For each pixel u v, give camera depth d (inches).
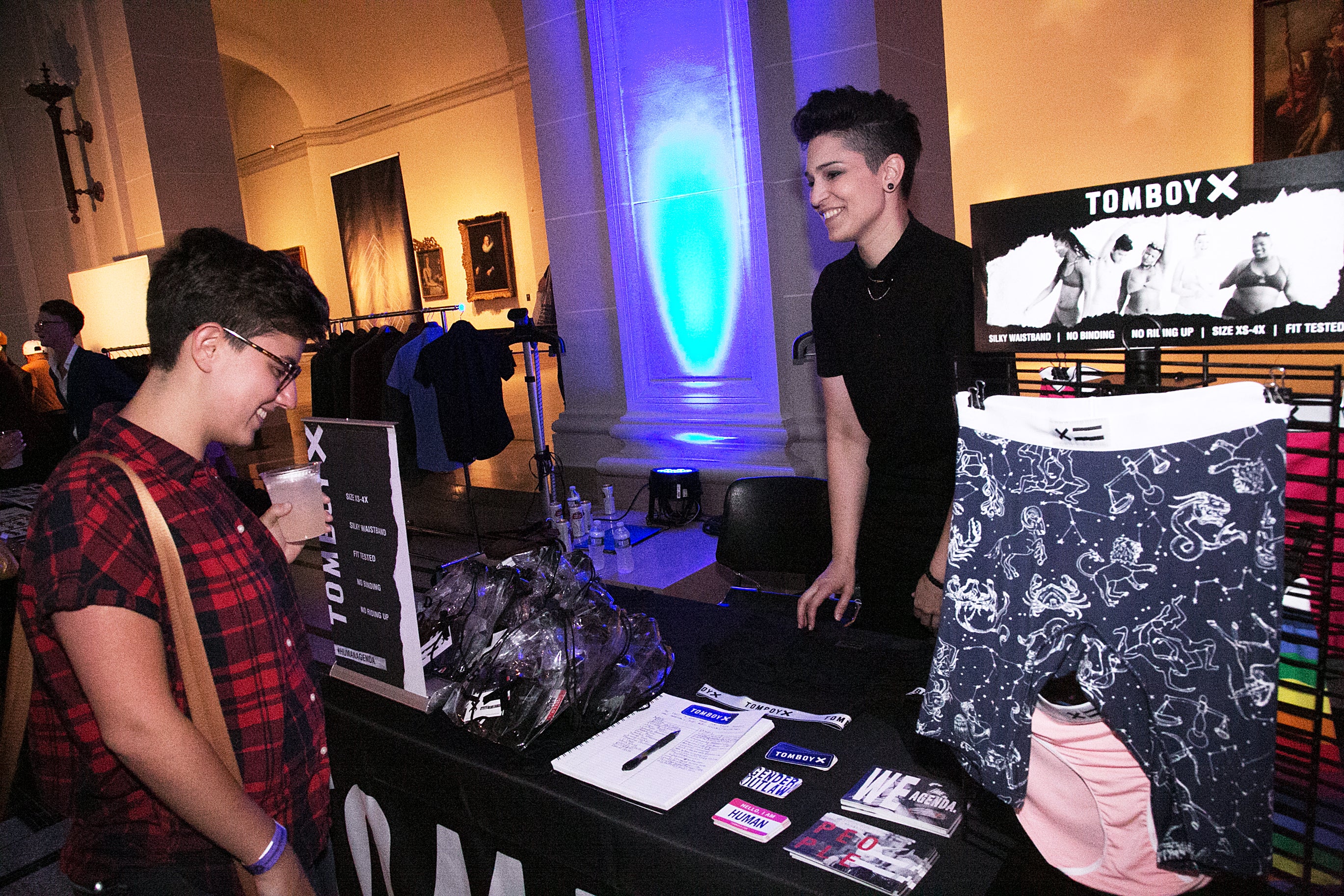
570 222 169.8
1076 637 33.4
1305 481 31.1
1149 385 34.9
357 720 56.7
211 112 228.2
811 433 148.3
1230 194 31.5
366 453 55.1
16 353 267.6
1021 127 239.9
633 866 42.2
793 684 54.2
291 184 451.2
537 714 49.3
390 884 58.5
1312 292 30.3
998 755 35.1
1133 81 221.9
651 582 125.3
